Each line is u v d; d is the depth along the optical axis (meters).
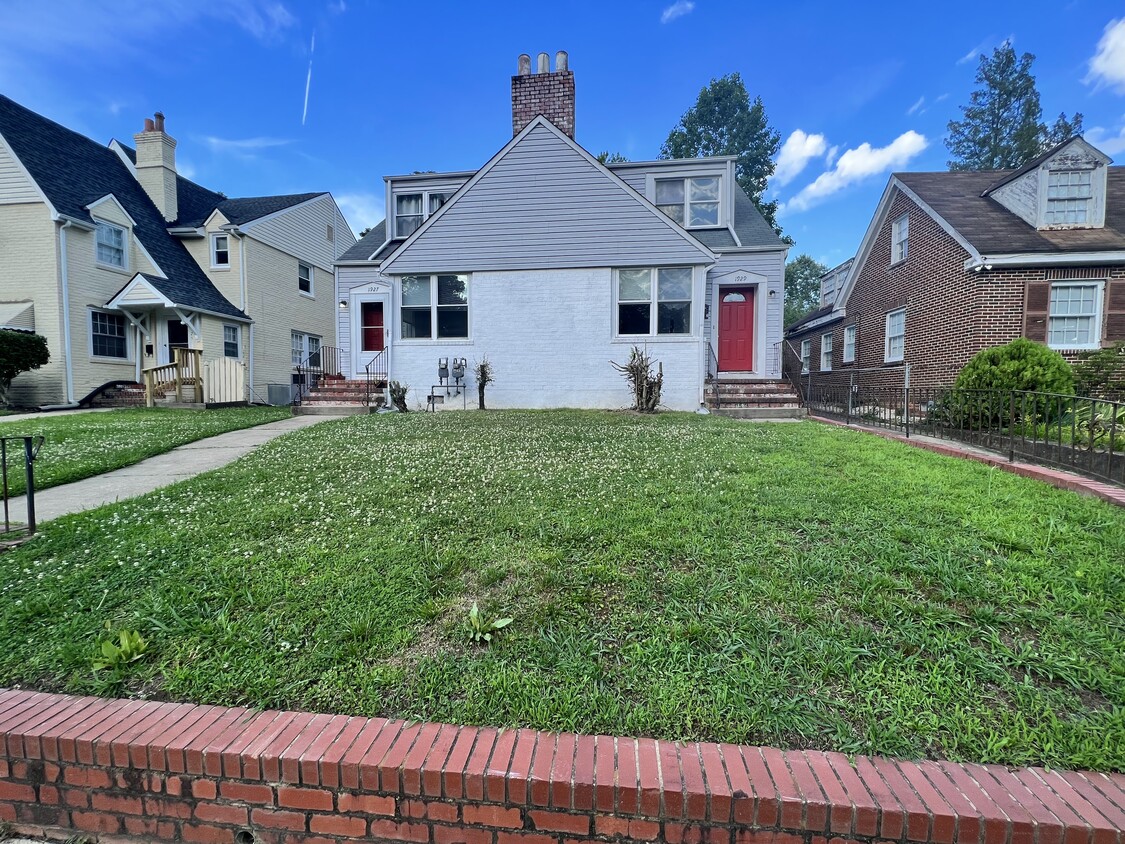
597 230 11.48
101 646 2.19
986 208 12.20
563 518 3.59
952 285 11.69
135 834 1.82
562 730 1.77
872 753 1.66
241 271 17.92
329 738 1.77
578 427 8.23
